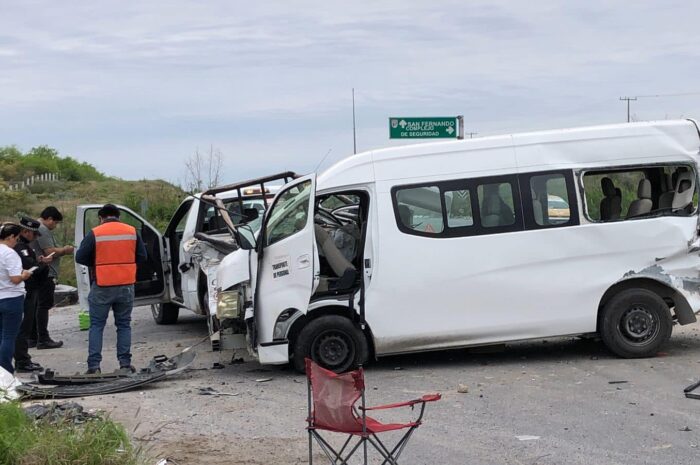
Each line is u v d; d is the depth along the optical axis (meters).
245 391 9.34
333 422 5.31
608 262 10.15
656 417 7.65
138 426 7.54
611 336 10.20
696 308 10.24
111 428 6.21
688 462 6.36
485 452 6.76
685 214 10.28
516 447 6.86
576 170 10.17
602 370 9.71
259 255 9.95
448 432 7.39
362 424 5.20
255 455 6.77
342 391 5.27
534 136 10.20
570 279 10.09
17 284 9.95
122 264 10.35
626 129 10.28
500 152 10.15
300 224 9.91
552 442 6.97
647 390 8.69
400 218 9.97
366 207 10.10
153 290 13.88
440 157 10.09
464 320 10.02
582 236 10.11
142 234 13.81
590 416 7.77
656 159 10.24
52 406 7.38
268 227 10.04
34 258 10.98
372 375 9.96
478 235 10.02
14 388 8.83
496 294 10.04
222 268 10.17
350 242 10.45
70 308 18.80
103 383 9.69
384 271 9.91
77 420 7.19
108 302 10.29
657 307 10.20
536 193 10.12
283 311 9.91
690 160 10.26
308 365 5.42
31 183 61.28
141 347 12.95
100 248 10.26
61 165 77.25
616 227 10.14
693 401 8.19
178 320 16.02
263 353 9.98
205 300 12.72
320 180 9.97
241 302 10.05
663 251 10.17
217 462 6.56
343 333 9.98
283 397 8.98
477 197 10.07
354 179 9.97
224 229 12.91
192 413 8.34
